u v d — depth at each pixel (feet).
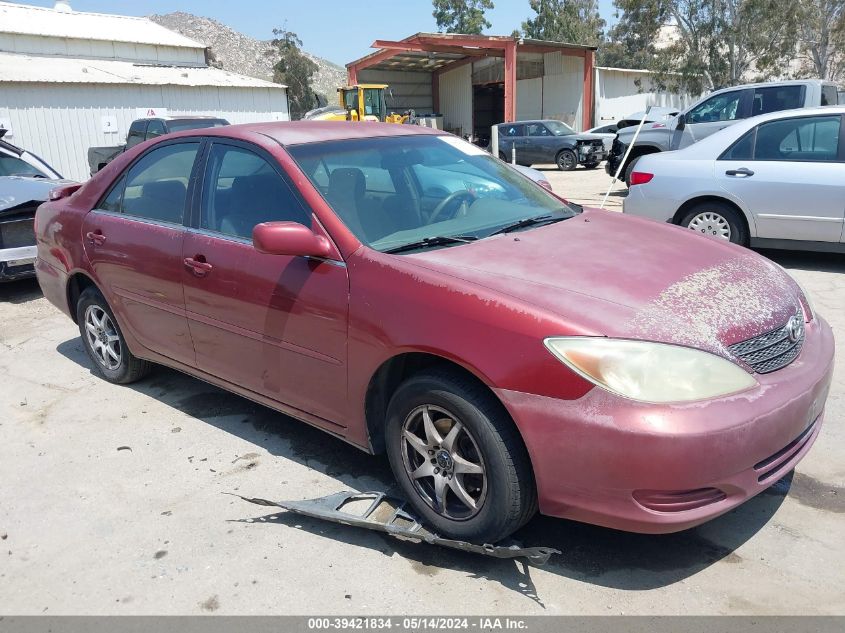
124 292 13.76
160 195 13.15
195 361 12.73
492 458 8.43
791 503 10.16
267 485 11.15
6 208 21.71
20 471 11.96
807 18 120.57
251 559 9.35
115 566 9.33
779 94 35.81
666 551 9.21
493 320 8.32
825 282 21.50
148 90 78.38
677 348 7.88
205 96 84.33
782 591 8.36
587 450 7.75
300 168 10.91
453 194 11.95
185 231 12.27
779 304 9.27
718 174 23.24
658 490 7.60
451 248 10.07
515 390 8.06
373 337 9.35
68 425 13.65
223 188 11.91
